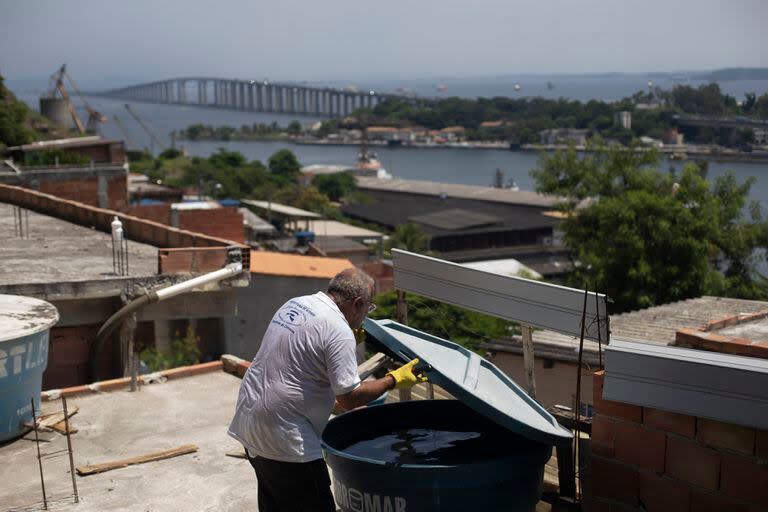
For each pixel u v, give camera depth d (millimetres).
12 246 17500
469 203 120750
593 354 12742
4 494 5688
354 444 3955
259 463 3602
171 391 8055
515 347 14461
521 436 3748
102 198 32938
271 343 3549
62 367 13469
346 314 3609
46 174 31672
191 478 5918
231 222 37000
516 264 55125
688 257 29234
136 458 6238
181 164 133875
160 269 14023
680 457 3389
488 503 3391
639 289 29562
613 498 3633
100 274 14266
